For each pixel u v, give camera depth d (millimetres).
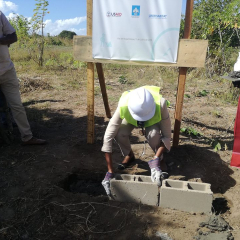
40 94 7082
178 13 3383
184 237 2447
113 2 3521
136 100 2773
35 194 3033
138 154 3943
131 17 3521
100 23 3643
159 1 3389
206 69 9016
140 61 3674
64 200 2939
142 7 3455
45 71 10117
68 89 7613
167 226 2572
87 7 3674
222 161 3787
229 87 7312
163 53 3564
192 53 3506
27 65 11211
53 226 2592
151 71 9219
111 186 2914
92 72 3945
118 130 3260
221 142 4285
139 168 3592
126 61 3727
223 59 8969
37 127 4918
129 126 3268
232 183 3336
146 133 3178
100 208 2822
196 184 2887
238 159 3588
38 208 2820
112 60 3771
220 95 6926
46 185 3191
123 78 8555
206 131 4867
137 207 2840
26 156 3861
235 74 3682
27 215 2730
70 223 2623
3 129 4129
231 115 5668
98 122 5164
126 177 3033
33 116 5402
